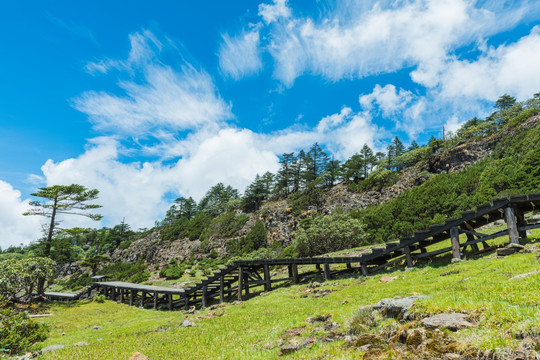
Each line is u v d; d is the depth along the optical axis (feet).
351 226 187.62
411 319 26.66
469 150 278.87
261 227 326.85
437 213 186.80
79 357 42.29
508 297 26.40
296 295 80.38
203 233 376.27
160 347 43.62
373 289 62.85
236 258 266.16
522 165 175.22
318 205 339.36
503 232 67.26
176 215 514.27
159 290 116.26
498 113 352.08
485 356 17.58
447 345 19.77
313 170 413.39
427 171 296.92
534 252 52.29
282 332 38.47
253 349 33.96
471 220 74.54
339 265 120.26
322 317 39.47
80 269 355.77
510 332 19.15
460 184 206.80
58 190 150.10
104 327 78.74
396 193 298.56
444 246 101.30
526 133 228.63
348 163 382.01
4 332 52.60
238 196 532.32
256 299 88.07
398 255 88.94
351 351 24.75
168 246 382.83
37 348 54.29
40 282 127.54
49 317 96.27
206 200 546.26
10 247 436.35
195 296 116.57
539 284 28.32
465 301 27.55
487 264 54.85
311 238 193.67
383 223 203.21
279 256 240.12
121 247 442.50
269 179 432.66
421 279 60.18
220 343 40.73
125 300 141.59
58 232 155.94
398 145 440.04
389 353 21.61
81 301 139.44
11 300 99.55
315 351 27.22
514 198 65.16
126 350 44.37
